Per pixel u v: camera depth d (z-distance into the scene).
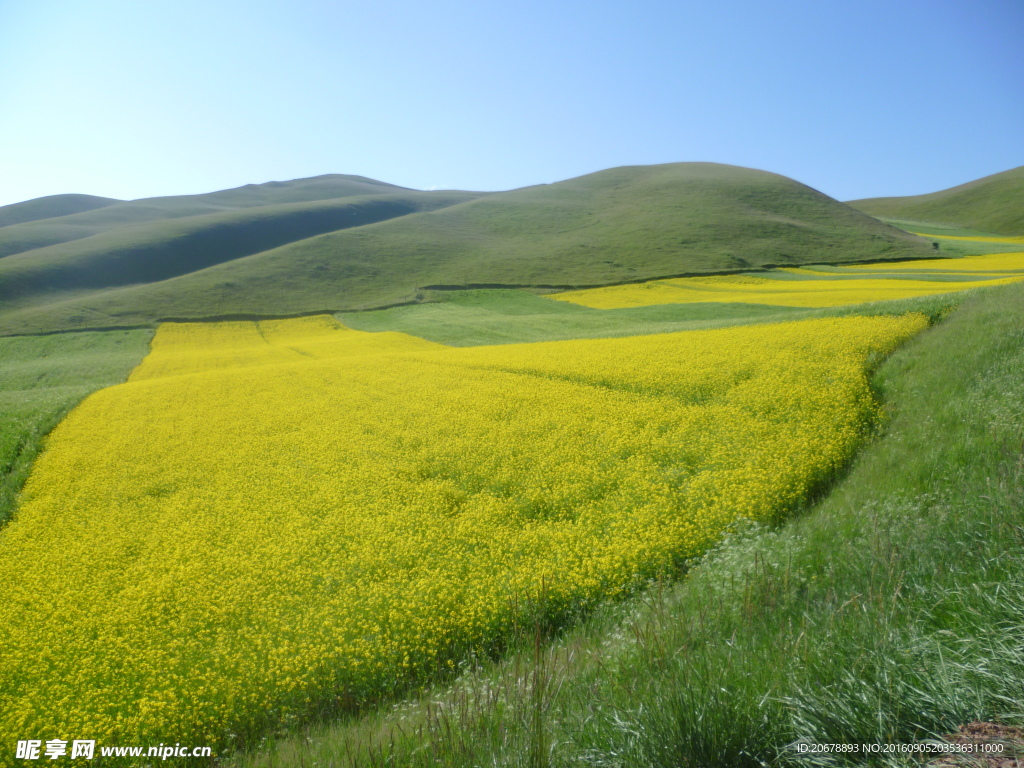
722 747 3.25
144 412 24.00
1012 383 10.55
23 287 82.75
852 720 3.07
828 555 5.93
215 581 9.77
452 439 16.14
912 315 22.83
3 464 18.03
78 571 10.60
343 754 4.84
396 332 53.28
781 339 22.75
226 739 6.52
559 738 3.71
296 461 16.11
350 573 9.55
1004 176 168.75
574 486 11.81
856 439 11.87
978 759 2.70
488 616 7.75
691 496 10.53
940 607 4.00
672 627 4.94
